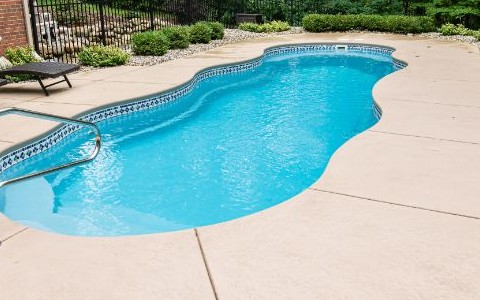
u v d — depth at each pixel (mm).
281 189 5051
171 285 2576
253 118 7633
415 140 4879
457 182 3846
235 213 4531
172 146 6359
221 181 5258
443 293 2457
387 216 3289
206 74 10000
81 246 2996
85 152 5984
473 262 2734
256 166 5684
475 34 14414
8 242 3064
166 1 16844
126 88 7883
